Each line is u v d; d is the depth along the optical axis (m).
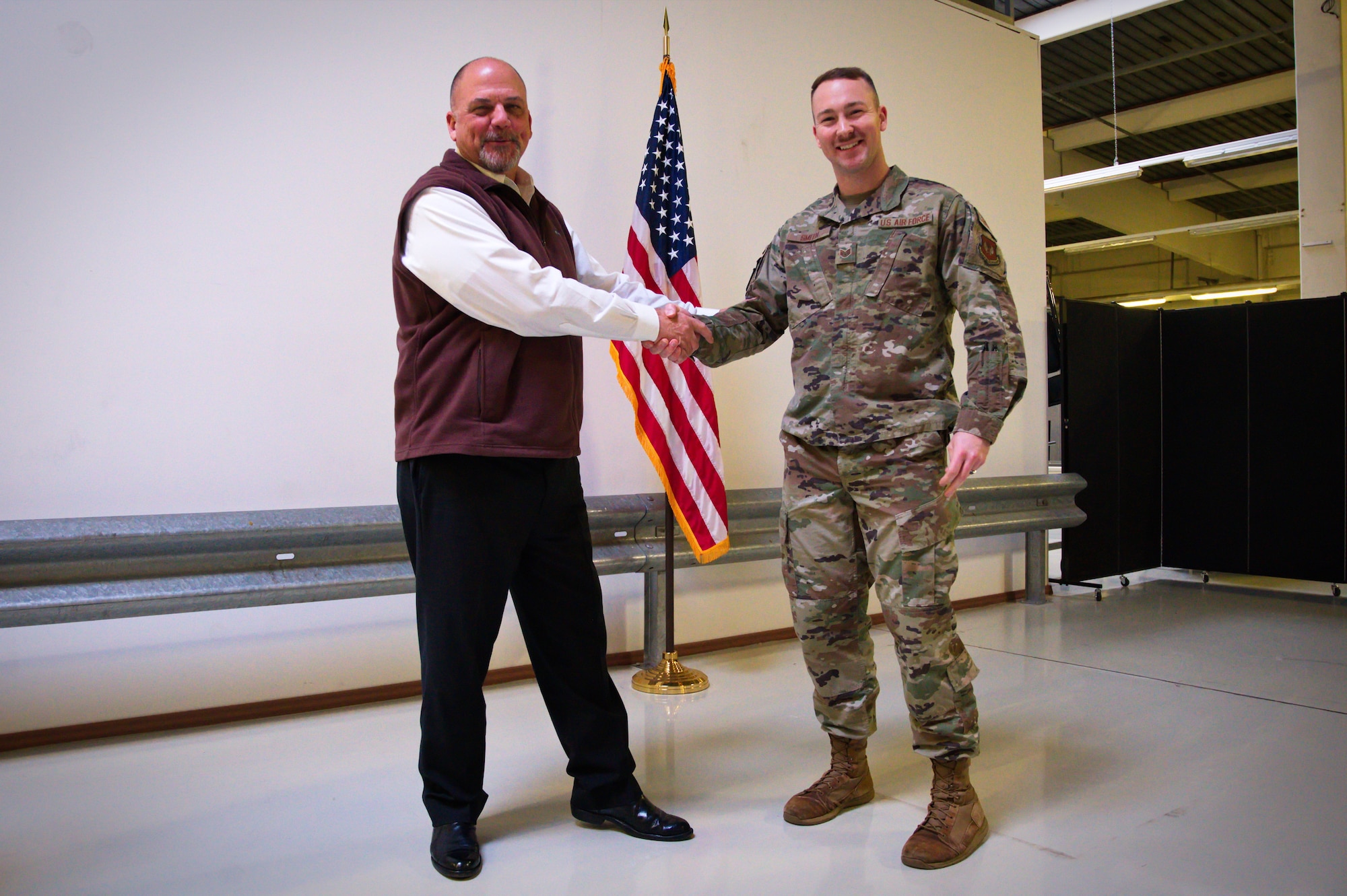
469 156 1.93
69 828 2.02
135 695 2.71
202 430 2.80
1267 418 5.13
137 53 2.70
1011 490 4.52
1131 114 10.57
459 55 3.24
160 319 2.74
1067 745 2.55
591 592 2.02
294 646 2.94
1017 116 5.07
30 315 2.57
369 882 1.76
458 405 1.81
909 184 1.91
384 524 2.88
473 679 1.87
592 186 3.52
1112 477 5.16
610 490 3.54
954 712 1.85
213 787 2.27
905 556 1.83
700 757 2.47
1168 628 4.21
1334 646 3.82
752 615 3.94
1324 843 1.91
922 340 1.88
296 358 2.96
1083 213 12.16
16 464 2.55
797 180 4.13
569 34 3.46
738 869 1.80
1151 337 5.43
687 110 3.79
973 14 4.86
